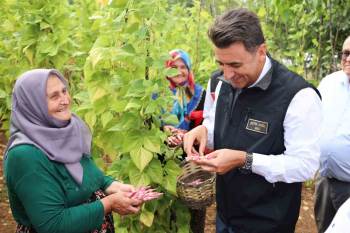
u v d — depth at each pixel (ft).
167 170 8.12
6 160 6.10
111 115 8.14
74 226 6.15
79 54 10.14
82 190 6.54
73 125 6.56
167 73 7.52
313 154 6.33
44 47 10.51
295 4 14.88
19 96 6.24
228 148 6.95
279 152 6.64
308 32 16.06
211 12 17.15
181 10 15.02
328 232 4.66
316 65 15.93
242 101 6.74
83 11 10.75
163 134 7.80
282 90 6.39
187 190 7.29
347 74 9.63
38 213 5.95
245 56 5.96
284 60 17.33
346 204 4.75
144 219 8.11
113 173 8.19
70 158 6.38
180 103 10.61
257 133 6.60
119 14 7.75
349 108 9.49
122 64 8.21
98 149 9.46
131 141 7.70
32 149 5.97
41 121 6.28
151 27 7.58
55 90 6.33
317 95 6.43
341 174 9.30
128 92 7.43
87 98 8.82
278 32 17.25
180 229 8.94
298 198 7.13
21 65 12.19
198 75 13.14
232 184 7.02
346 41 9.73
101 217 6.48
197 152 7.65
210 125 7.76
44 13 10.59
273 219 6.86
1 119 13.89
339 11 15.01
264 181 6.76
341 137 9.32
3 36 14.33
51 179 6.09
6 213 13.24
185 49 13.01
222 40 5.87
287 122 6.37
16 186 6.00
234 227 7.34
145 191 6.94
